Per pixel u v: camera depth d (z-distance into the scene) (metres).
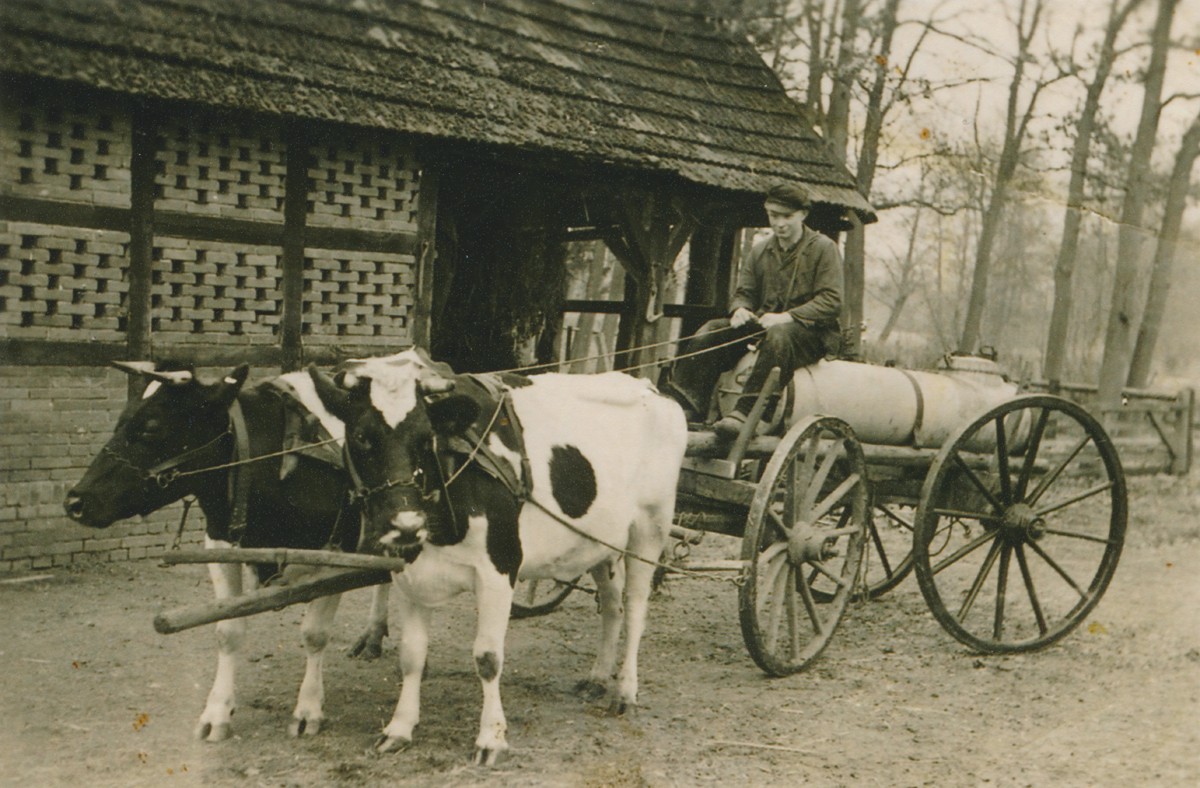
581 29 9.54
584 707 5.02
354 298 7.99
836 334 5.98
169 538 7.45
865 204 9.06
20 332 6.65
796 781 4.21
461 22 8.65
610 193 9.20
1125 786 4.14
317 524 4.39
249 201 7.48
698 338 6.19
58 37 6.37
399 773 4.12
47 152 6.63
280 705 4.84
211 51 6.91
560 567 4.76
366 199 8.05
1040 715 5.04
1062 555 8.38
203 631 5.91
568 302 11.09
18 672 5.08
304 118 7.12
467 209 10.13
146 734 4.38
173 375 4.16
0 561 6.74
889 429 6.07
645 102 9.30
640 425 5.14
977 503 6.45
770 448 5.68
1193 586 7.41
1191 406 11.30
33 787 3.78
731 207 10.19
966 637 5.91
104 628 5.86
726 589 7.52
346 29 7.79
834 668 5.73
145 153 6.98
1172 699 5.23
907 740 4.68
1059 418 10.35
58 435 6.85
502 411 4.59
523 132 8.13
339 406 3.98
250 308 7.51
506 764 4.25
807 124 9.94
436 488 4.09
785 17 9.45
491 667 4.30
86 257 6.84
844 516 6.55
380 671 5.41
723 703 5.13
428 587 4.32
